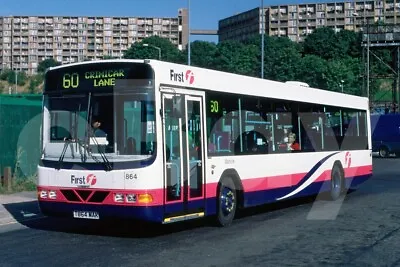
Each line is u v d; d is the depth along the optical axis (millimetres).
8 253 8961
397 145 40281
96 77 9969
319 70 65812
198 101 10883
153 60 9797
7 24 183500
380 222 12297
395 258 8742
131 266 8023
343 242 9992
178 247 9438
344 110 17453
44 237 10398
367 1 164750
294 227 11625
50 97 10352
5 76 88875
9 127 18469
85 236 10492
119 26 182625
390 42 50969
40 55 183750
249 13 174750
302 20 167250
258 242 9930
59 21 183125
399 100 52938
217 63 64125
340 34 101688
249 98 12656
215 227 11555
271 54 67188
